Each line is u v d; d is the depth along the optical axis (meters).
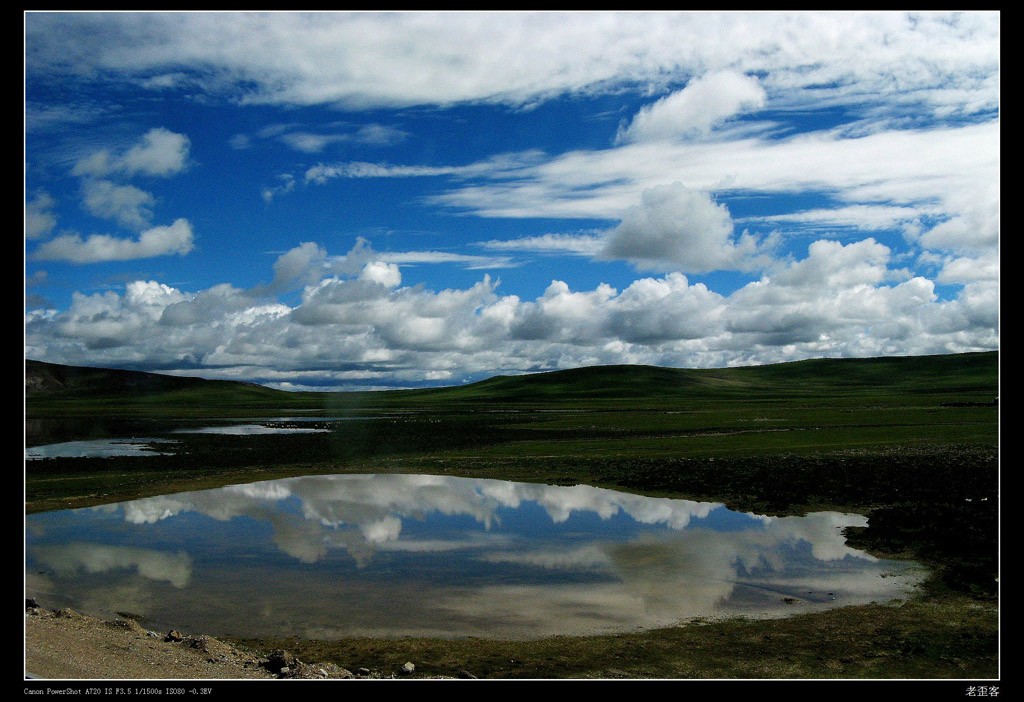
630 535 30.78
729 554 27.20
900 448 56.78
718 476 46.00
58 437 85.81
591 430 86.94
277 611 20.83
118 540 30.14
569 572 24.91
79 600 21.83
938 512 32.03
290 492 43.22
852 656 16.73
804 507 36.12
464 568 25.50
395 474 51.03
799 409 119.75
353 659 16.95
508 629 19.20
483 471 51.81
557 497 40.84
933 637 17.83
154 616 20.36
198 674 14.32
